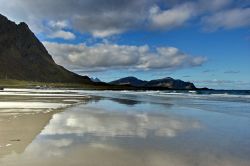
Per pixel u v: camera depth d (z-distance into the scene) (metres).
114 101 42.84
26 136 12.72
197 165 8.89
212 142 12.21
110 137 13.03
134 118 20.55
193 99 52.22
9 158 9.10
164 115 22.92
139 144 11.60
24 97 46.78
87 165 8.55
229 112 26.03
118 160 9.17
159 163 8.98
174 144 11.73
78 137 12.89
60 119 18.89
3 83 185.62
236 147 11.33
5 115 20.31
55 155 9.58
